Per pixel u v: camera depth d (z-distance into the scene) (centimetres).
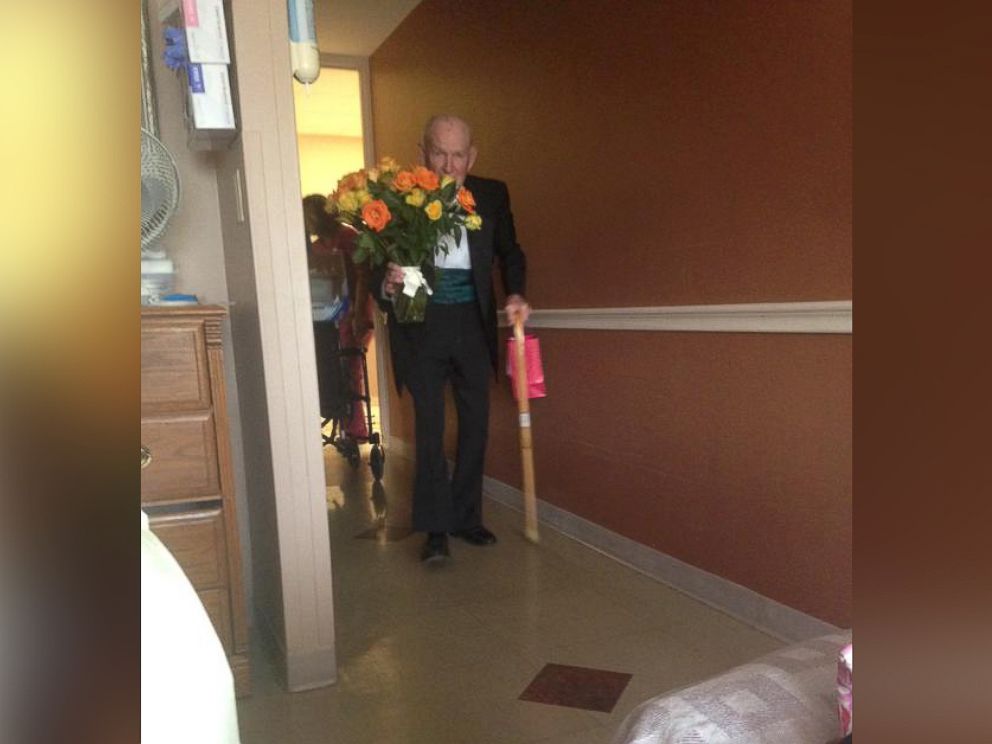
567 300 316
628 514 286
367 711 184
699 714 75
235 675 187
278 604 196
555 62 309
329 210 279
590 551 303
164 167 190
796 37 200
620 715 181
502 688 195
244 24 178
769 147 211
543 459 342
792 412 210
